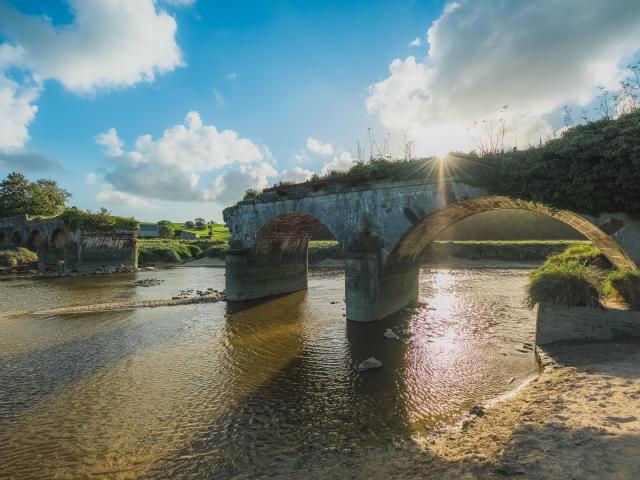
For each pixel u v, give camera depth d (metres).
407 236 17.73
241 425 8.70
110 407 9.80
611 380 8.22
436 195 15.97
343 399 9.91
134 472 7.03
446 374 11.33
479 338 14.95
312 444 7.73
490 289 28.05
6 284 36.44
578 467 4.89
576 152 12.37
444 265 46.75
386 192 17.62
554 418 6.69
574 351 10.70
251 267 24.98
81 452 7.77
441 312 19.97
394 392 10.23
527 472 5.00
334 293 27.48
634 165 11.37
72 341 15.92
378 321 18.11
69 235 48.78
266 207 23.25
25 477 7.01
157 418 9.16
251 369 12.38
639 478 4.46
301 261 29.44
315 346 14.62
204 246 73.38
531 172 13.38
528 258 47.78
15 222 64.19
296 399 10.02
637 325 10.93
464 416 8.61
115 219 49.84
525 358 12.28
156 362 13.23
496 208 17.98
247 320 19.31
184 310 21.95
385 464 6.58
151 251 63.06
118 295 28.75
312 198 20.59
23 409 9.78
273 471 6.77
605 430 5.86
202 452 7.61
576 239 59.91
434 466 6.12
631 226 11.91
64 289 32.47
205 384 11.22
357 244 18.17
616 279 12.08
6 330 17.95
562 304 11.74
